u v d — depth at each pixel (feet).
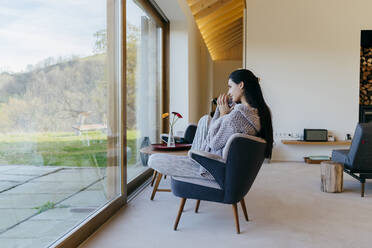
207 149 7.44
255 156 6.82
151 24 13.56
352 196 10.76
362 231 7.47
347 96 17.79
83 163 6.73
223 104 7.61
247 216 8.12
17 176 4.52
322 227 7.72
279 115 18.13
